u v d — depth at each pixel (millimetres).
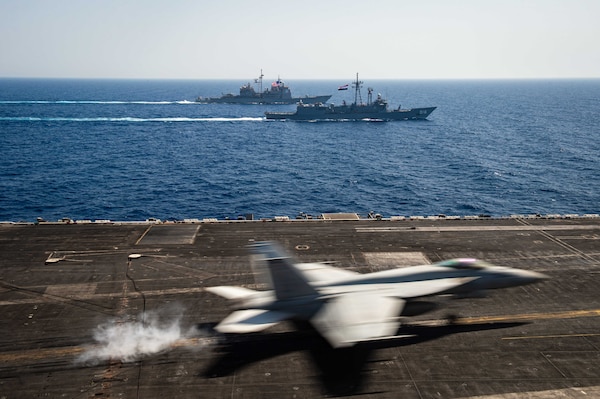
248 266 52312
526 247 58844
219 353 36812
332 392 32656
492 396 32531
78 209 99625
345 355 36688
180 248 57125
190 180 126000
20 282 47875
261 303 37812
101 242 58594
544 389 33250
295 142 195375
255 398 32031
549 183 122875
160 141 193000
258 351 37156
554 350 37625
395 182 125688
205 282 48469
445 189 118562
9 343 37688
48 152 160250
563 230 65000
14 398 31953
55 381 33562
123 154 161750
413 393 32656
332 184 123562
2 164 138375
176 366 35250
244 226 65375
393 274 43219
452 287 42375
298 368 35094
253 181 126000
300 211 101500
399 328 40531
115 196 109562
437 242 60281
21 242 58125
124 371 34656
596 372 35062
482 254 56562
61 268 51156
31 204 101875
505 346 38062
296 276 38125
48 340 38219
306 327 40438
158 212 99125
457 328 40625
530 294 46688
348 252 56750
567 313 43188
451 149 176750
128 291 46469
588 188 118250
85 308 43188
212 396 32250
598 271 52062
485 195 113000
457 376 34438
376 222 67875
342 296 39500
